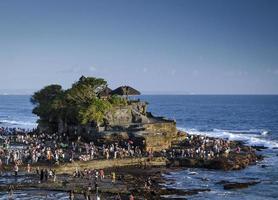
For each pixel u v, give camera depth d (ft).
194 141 355.36
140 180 242.37
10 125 613.52
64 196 200.75
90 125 349.20
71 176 242.37
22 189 211.00
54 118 383.65
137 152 302.04
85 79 394.32
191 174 266.36
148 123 356.38
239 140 452.76
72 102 381.60
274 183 245.65
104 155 288.71
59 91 411.95
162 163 291.17
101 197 203.21
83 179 235.40
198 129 608.60
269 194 220.43
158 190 218.38
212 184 240.73
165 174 264.93
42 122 394.52
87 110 347.97
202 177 257.96
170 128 358.02
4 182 221.46
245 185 235.81
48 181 225.56
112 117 361.10
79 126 354.13
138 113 373.20
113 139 327.88
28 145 324.19
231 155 315.17
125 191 213.66
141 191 215.72
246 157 311.06
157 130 349.61
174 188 227.40
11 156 269.44
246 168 290.97
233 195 217.15
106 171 263.90
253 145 411.95
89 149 299.38
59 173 249.96
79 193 208.13
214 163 286.05
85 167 263.49
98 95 387.14
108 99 377.50
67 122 368.07
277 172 277.85
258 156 329.52
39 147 304.30
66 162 262.47
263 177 262.47
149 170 273.75
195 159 293.23
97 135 333.62
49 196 200.03
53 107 377.30
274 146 407.64
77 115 350.43
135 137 322.14
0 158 267.59
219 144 347.56
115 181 235.20
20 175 236.02
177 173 268.62
